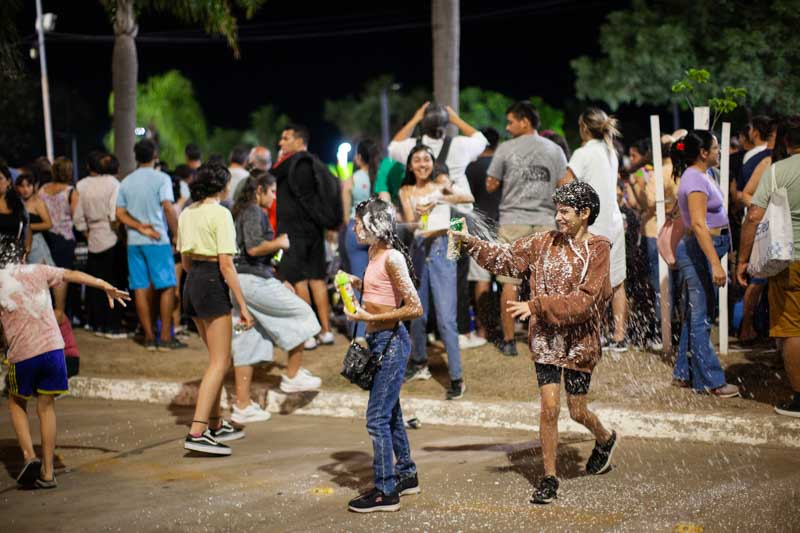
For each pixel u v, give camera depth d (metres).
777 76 12.16
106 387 8.44
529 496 5.30
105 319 9.95
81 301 10.87
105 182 9.84
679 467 5.70
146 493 5.64
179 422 7.51
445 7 9.49
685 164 6.79
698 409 6.45
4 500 5.59
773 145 7.66
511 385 7.38
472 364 7.88
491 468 5.90
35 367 5.77
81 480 5.98
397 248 5.33
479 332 8.47
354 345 5.22
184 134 44.75
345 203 8.80
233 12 11.07
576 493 5.31
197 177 6.56
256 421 7.45
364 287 5.35
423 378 7.66
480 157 8.66
